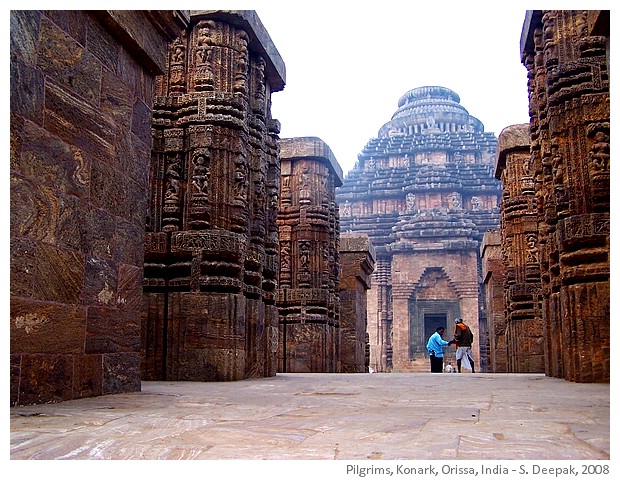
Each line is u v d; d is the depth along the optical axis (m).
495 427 4.42
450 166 47.38
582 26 10.60
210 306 11.30
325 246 22.08
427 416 5.14
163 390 8.24
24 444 3.71
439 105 52.78
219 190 12.12
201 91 12.33
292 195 22.31
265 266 13.68
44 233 6.07
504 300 23.25
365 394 7.64
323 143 22.34
